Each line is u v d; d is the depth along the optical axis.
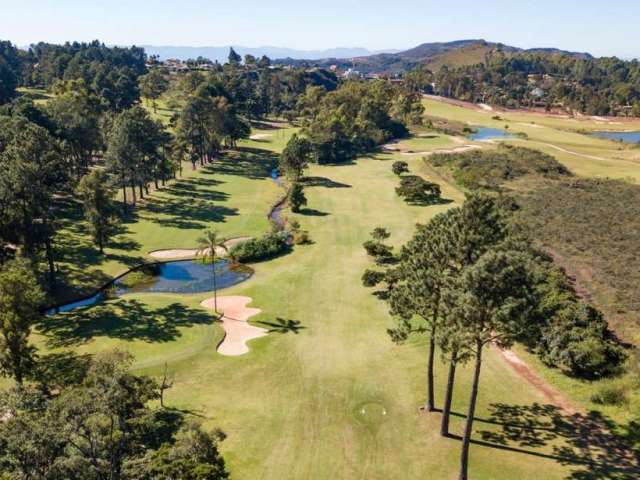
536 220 82.75
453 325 32.28
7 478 23.77
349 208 104.06
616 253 69.44
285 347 52.28
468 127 197.88
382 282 68.19
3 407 27.33
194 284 70.69
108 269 73.69
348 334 54.78
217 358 50.41
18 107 103.62
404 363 48.59
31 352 44.94
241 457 35.94
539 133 191.62
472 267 30.12
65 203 95.06
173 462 28.81
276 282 69.69
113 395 28.81
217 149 145.50
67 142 104.31
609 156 145.00
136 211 97.88
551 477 33.66
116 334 55.47
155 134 107.25
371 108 176.12
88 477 25.45
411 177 115.75
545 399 42.22
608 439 36.91
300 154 118.62
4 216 62.41
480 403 42.03
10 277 41.72
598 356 43.69
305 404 42.44
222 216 98.12
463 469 33.31
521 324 29.91
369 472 34.78
